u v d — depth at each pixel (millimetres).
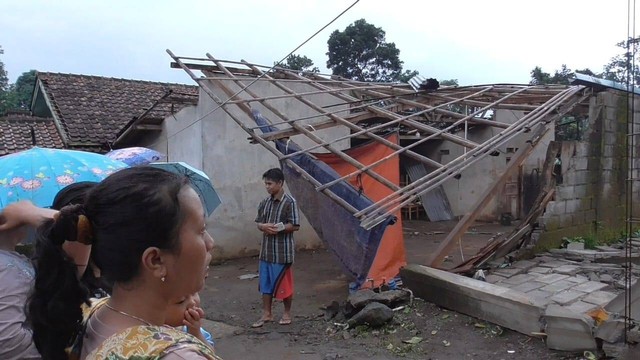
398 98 8188
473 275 6699
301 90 10141
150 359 907
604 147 8711
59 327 1110
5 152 10406
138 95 13766
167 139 10352
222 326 5824
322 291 7215
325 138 10633
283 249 5672
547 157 8102
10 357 1515
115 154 7461
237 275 8508
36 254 1142
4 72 23984
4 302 1543
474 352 4586
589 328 4234
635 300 4254
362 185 7273
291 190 7043
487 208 14719
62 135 11070
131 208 984
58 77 13664
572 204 8234
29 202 1610
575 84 8195
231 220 9742
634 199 9461
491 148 6277
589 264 7125
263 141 6785
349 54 22484
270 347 5098
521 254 7492
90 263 1140
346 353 4781
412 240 11758
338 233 6266
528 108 7609
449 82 19109
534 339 4680
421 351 4691
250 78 8156
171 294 1046
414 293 6023
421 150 15562
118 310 1052
